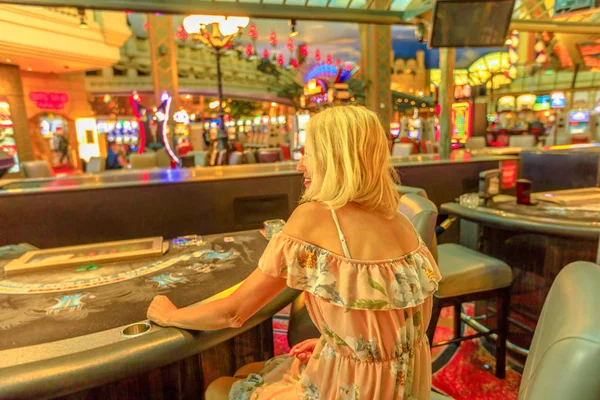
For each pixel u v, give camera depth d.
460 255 2.47
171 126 10.66
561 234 2.23
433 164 4.41
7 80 10.43
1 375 0.95
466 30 4.00
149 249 1.94
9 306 1.38
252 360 1.75
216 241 2.14
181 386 1.42
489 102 20.44
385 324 0.98
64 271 1.72
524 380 0.98
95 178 3.73
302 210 1.07
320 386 1.04
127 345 1.09
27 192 3.08
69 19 9.78
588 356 0.75
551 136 15.61
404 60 25.70
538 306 2.46
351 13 3.96
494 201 2.95
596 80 16.80
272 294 1.07
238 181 3.62
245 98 23.33
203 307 1.13
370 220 1.04
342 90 8.54
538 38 17.08
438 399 1.35
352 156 1.02
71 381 0.98
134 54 17.20
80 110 14.26
